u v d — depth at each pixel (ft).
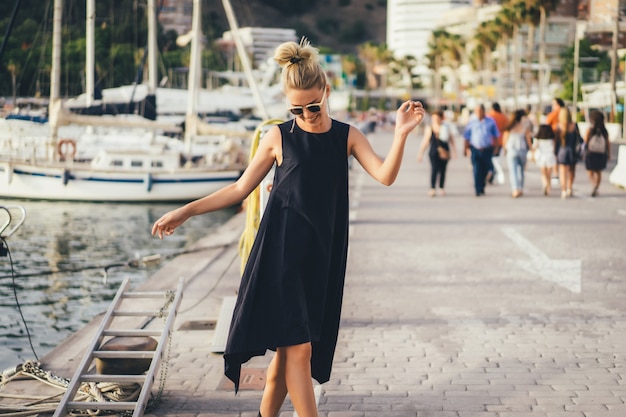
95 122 87.97
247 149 102.06
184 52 265.75
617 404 16.88
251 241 23.07
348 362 20.06
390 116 314.14
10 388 18.40
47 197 85.15
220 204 12.90
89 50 100.12
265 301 12.64
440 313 25.07
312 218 12.64
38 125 95.40
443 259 34.50
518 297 27.20
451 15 598.75
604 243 38.32
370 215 50.01
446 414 16.38
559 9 427.74
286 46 12.57
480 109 59.16
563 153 57.77
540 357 20.36
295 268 12.59
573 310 25.34
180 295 18.95
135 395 16.72
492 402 17.07
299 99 12.47
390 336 22.47
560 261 33.78
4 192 85.46
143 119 100.83
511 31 294.66
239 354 12.76
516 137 58.44
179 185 85.71
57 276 41.88
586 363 19.83
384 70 611.88
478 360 20.15
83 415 16.28
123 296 18.90
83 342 22.89
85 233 64.54
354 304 26.35
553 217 47.78
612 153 115.85
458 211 51.21
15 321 32.22
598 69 231.50
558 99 60.13
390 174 12.41
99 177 84.43
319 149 12.78
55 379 18.61
